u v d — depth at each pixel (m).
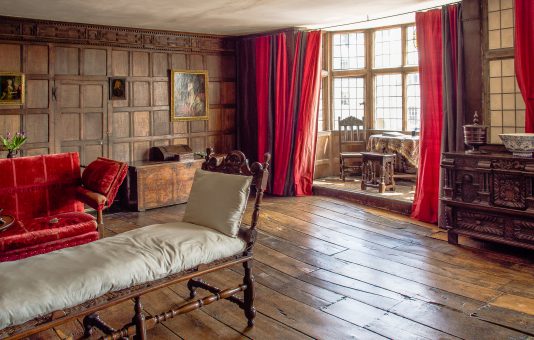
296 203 6.55
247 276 2.88
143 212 6.21
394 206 5.95
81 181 4.78
